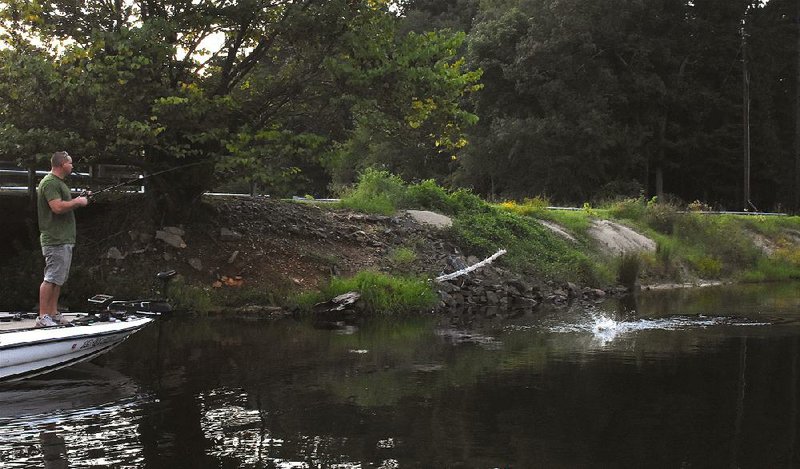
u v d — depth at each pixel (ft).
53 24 42.22
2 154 42.88
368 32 45.47
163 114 41.19
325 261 48.88
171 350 31.86
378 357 30.81
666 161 157.07
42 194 27.27
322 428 20.67
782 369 28.86
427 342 34.76
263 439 19.69
